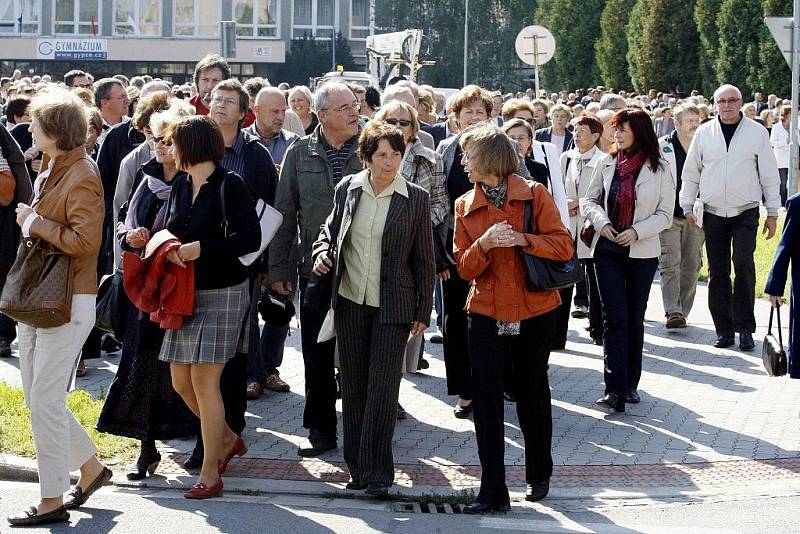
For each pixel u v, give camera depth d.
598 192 16.09
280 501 12.12
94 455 11.76
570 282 11.71
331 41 124.88
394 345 12.20
